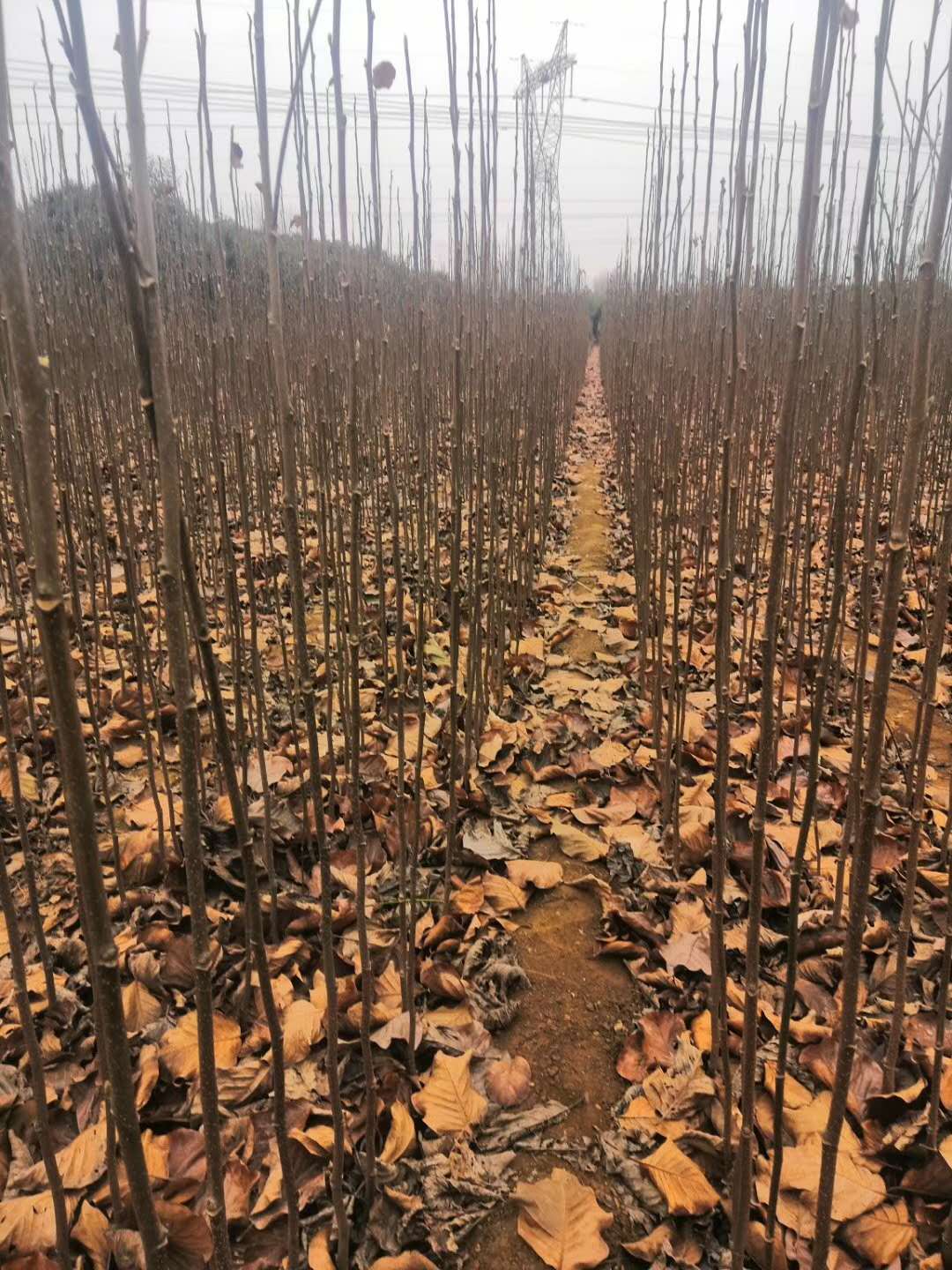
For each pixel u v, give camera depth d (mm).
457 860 1789
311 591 2979
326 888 971
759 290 4344
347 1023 1359
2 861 899
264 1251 1089
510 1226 1150
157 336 587
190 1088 1273
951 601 2846
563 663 2738
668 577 3455
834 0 715
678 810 1768
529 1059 1389
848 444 1231
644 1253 1104
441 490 4180
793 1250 1075
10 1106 1218
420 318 2367
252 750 2055
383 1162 1182
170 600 649
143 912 1561
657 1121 1256
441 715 2289
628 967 1568
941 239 690
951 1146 1129
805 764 2084
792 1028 1356
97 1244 1045
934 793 1979
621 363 5309
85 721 2107
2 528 1624
